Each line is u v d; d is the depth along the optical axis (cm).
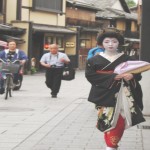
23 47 3625
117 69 634
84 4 5231
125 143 834
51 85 1678
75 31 4547
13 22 3662
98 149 785
